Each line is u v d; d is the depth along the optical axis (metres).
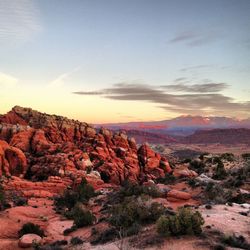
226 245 23.28
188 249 22.55
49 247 31.27
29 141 112.81
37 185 81.50
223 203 45.72
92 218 42.41
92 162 104.38
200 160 109.19
